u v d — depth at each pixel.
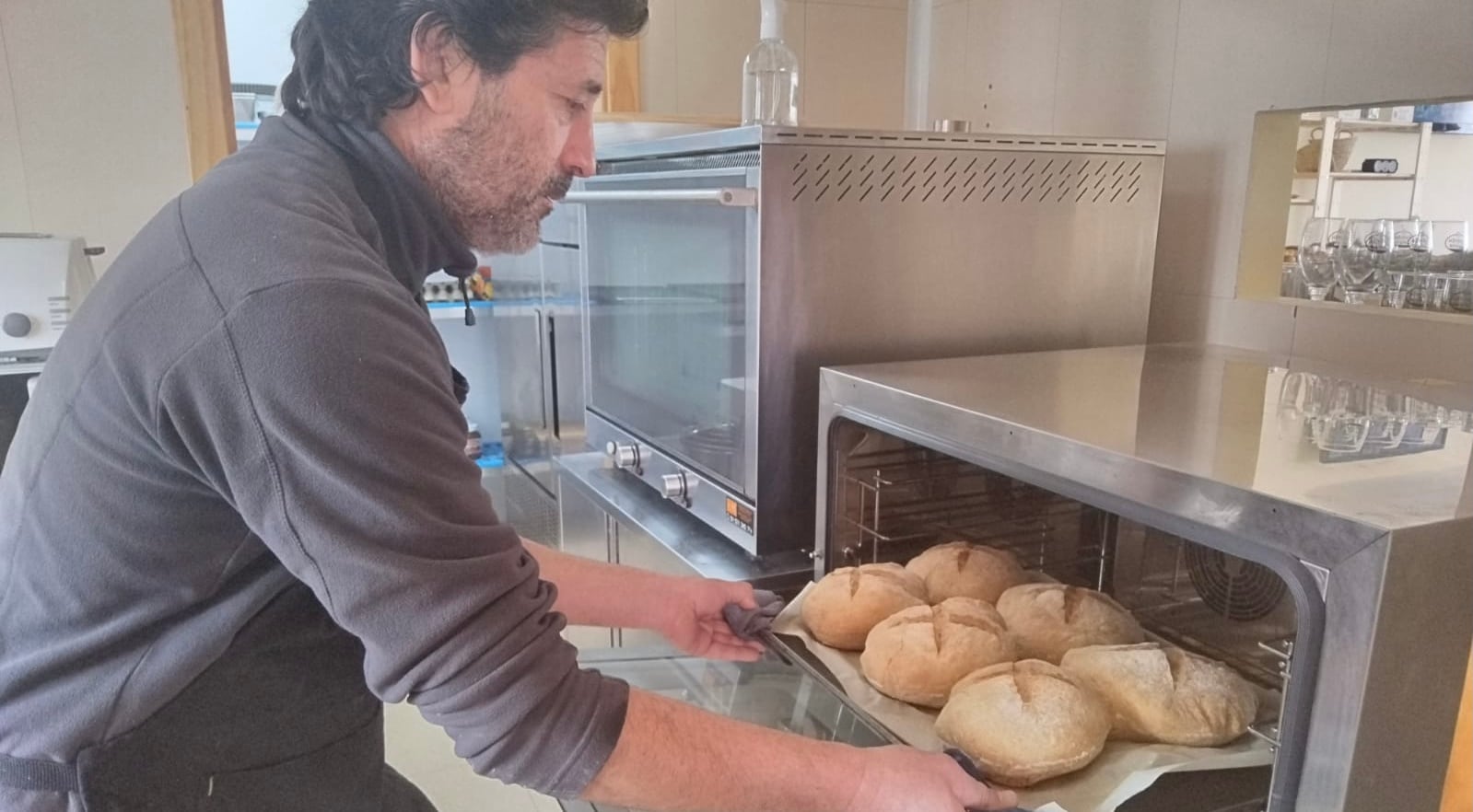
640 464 1.37
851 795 0.62
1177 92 1.30
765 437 1.07
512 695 0.55
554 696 0.57
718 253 1.12
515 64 0.61
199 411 0.52
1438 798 0.56
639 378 1.39
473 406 2.68
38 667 0.62
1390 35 1.05
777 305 1.05
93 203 1.53
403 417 0.52
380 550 0.52
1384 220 1.20
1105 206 1.20
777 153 1.01
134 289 0.55
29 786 0.63
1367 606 0.51
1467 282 1.09
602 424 1.52
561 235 1.81
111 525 0.58
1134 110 1.37
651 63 1.86
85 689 0.62
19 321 1.35
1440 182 3.37
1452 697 0.54
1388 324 1.07
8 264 1.35
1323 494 0.56
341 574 0.52
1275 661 0.81
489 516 0.58
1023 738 0.68
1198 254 1.29
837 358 1.09
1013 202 1.15
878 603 0.88
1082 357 1.08
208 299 0.52
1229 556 0.85
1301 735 0.55
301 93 0.66
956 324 1.15
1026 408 0.80
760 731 0.63
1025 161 1.15
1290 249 1.50
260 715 0.68
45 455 0.59
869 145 1.06
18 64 1.45
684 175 1.18
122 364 0.54
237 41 2.35
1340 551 0.52
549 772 0.57
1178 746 0.73
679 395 1.26
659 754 0.59
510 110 0.63
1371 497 0.56
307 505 0.51
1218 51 1.24
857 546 1.02
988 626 0.83
